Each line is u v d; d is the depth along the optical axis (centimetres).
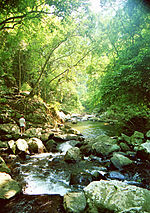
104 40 1491
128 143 884
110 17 1364
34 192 462
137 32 872
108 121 2103
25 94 1803
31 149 866
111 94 845
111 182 402
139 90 766
